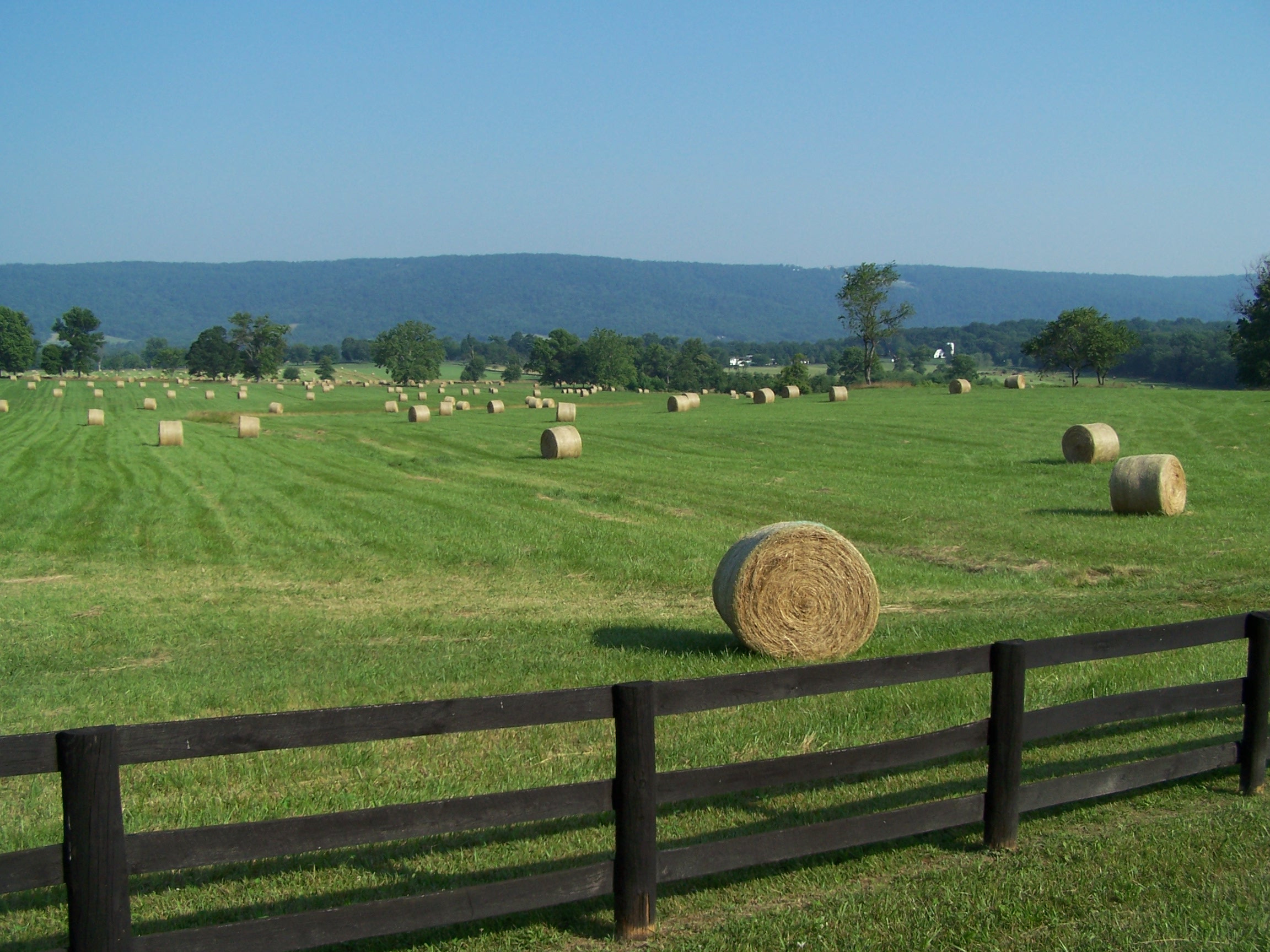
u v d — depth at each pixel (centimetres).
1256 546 1680
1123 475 2055
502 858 565
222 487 2870
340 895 523
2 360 16225
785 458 3353
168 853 400
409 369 16775
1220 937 478
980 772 692
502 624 1308
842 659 1098
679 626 1273
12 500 2648
